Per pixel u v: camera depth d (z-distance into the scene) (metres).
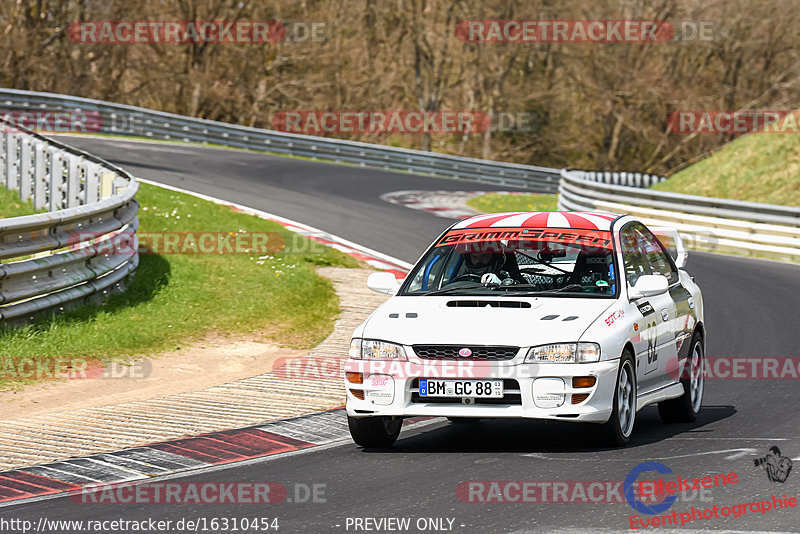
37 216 29.19
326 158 104.50
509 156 166.62
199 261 42.00
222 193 67.88
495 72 162.38
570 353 18.92
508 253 22.11
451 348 19.25
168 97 147.50
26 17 131.88
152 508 15.95
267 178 79.62
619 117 160.75
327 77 154.38
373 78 160.12
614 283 21.08
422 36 159.75
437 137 168.62
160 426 22.14
